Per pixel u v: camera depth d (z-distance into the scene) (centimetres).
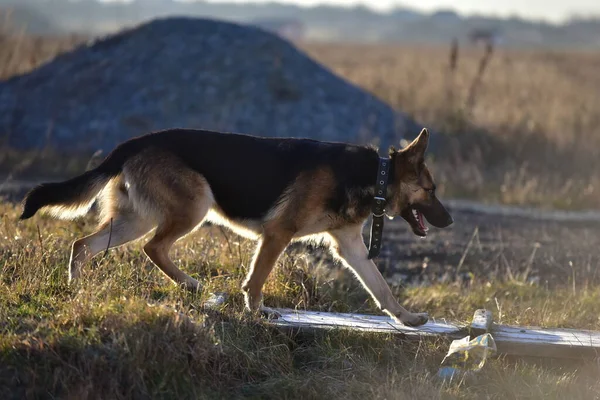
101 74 1667
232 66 1688
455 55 2056
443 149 1555
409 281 802
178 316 457
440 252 914
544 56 4662
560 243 983
